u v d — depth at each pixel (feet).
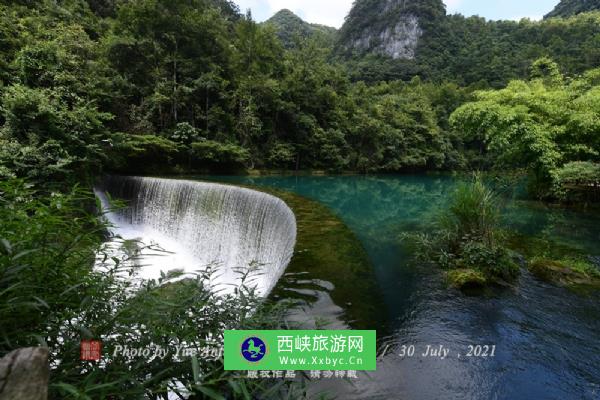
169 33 58.80
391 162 88.99
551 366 9.53
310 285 11.98
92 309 4.08
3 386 2.49
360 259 14.74
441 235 20.03
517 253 18.79
